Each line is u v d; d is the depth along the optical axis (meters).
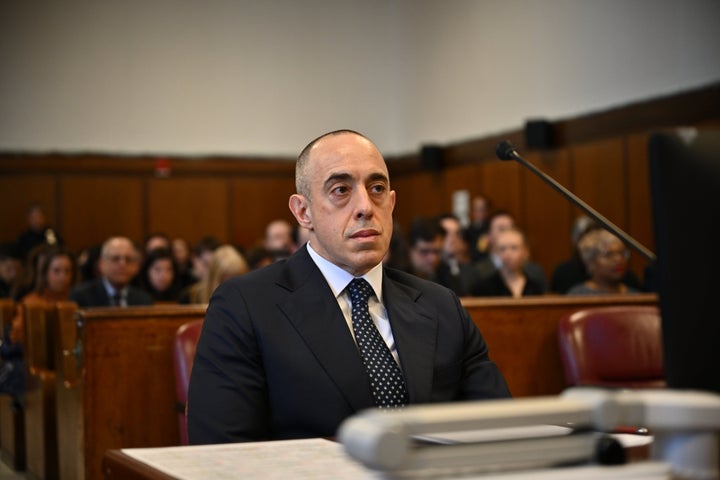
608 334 3.45
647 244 8.33
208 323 2.04
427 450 0.93
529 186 9.73
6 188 11.27
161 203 11.87
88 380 3.31
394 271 2.17
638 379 3.47
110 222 11.67
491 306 3.59
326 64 12.36
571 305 3.69
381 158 2.04
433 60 11.45
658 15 8.09
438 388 2.01
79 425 3.46
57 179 11.45
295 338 1.96
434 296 2.14
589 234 4.70
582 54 9.01
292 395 1.93
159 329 3.38
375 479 1.15
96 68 11.58
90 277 6.93
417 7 11.77
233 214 12.12
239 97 12.12
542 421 0.93
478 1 10.53
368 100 12.45
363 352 1.98
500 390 2.08
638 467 0.97
